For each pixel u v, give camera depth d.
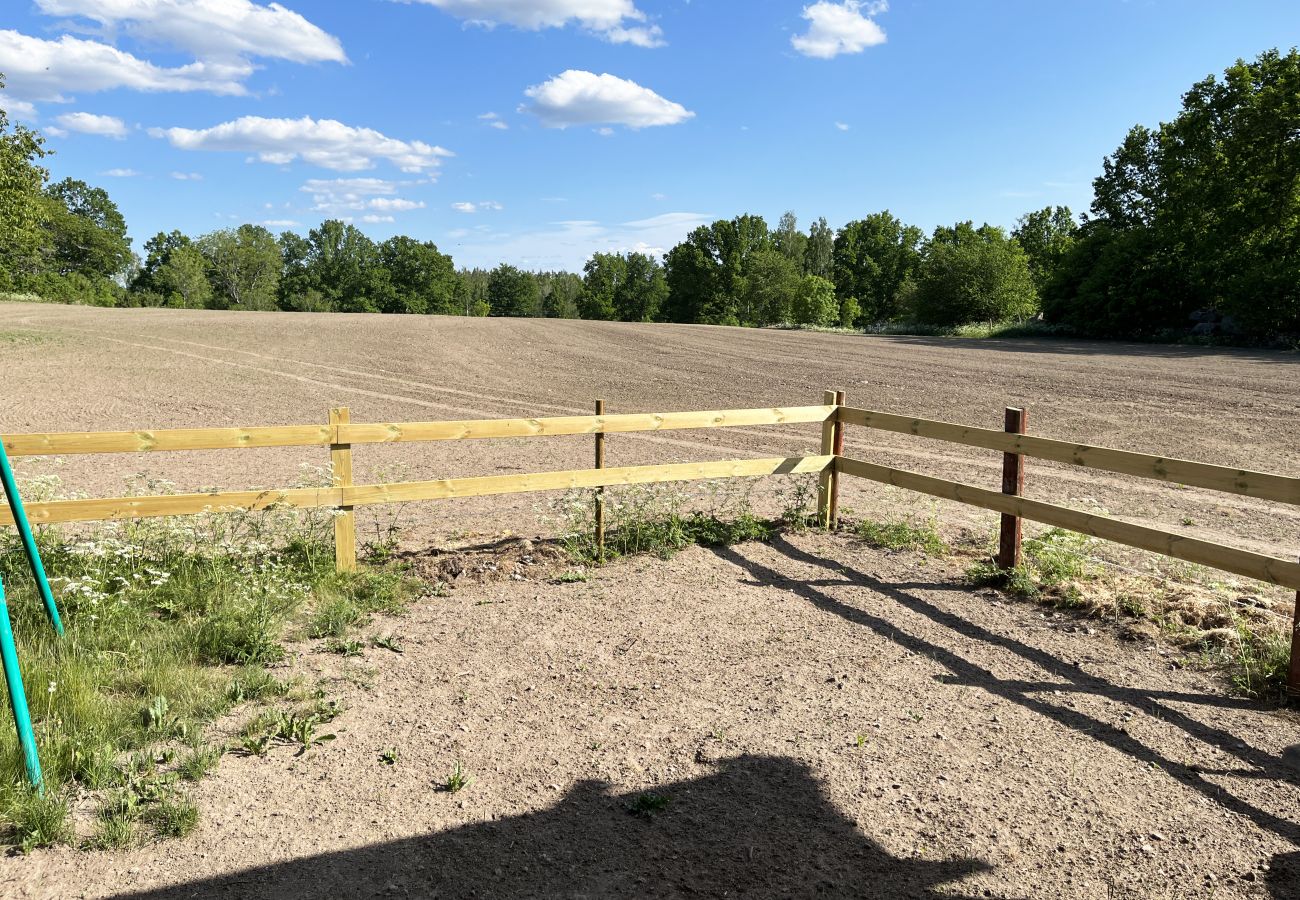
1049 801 3.82
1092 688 5.00
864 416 8.03
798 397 20.28
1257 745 4.33
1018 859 3.40
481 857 3.37
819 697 4.87
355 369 24.86
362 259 115.88
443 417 17.22
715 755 4.21
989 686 5.03
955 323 54.00
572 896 3.15
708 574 7.05
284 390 20.45
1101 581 6.68
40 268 83.94
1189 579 6.85
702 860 3.38
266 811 3.65
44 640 4.92
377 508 9.18
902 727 4.52
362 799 3.77
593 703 4.75
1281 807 3.77
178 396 18.88
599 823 3.62
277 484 10.38
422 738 4.32
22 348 25.27
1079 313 43.75
